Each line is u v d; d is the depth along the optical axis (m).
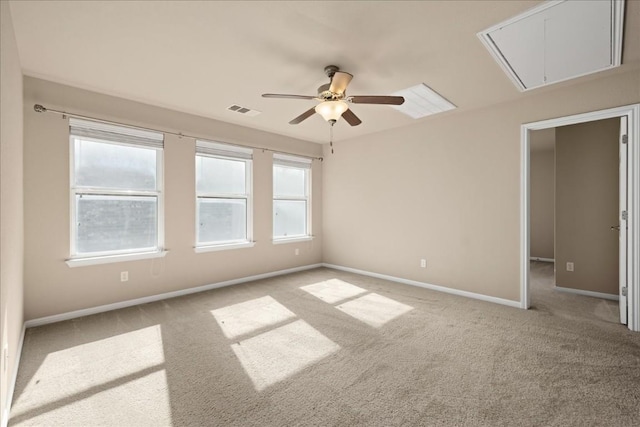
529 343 2.54
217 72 2.78
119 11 1.94
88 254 3.21
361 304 3.55
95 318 3.07
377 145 4.88
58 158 3.01
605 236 3.84
